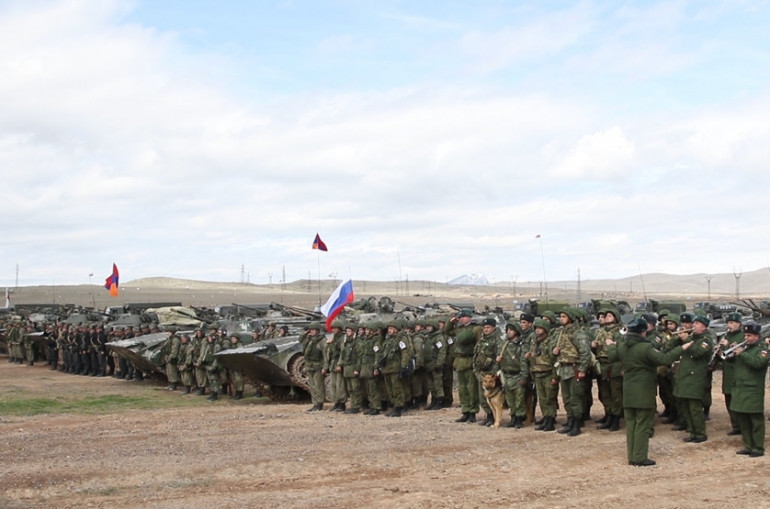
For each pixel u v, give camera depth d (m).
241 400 21.06
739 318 12.80
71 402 20.36
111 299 108.12
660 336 13.91
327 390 19.69
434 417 15.96
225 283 183.50
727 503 8.74
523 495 9.20
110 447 12.89
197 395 22.34
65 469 11.06
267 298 117.00
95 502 9.40
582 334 13.23
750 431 11.48
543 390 13.71
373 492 9.49
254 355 19.31
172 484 10.16
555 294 139.38
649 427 10.89
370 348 16.73
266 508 8.89
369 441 12.88
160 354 24.77
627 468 10.65
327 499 9.22
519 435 13.33
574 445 12.34
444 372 17.55
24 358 37.62
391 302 28.59
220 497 9.47
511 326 14.19
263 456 11.72
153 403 20.28
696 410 12.42
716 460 11.14
